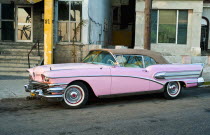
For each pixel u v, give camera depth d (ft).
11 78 37.73
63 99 22.41
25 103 24.94
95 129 17.17
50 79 21.44
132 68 24.94
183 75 27.76
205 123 18.76
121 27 76.74
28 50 45.96
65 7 47.29
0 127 17.53
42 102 25.34
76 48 47.14
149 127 17.70
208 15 69.46
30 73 24.08
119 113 21.49
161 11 57.72
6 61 42.68
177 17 57.47
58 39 47.55
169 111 22.30
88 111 22.07
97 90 23.32
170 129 17.33
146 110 22.62
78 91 22.97
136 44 57.31
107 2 67.00
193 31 56.70
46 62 37.50
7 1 51.47
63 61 47.29
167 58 43.88
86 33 47.14
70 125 18.03
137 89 25.21
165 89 27.20
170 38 58.08
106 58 24.79
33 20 52.06
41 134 16.16
